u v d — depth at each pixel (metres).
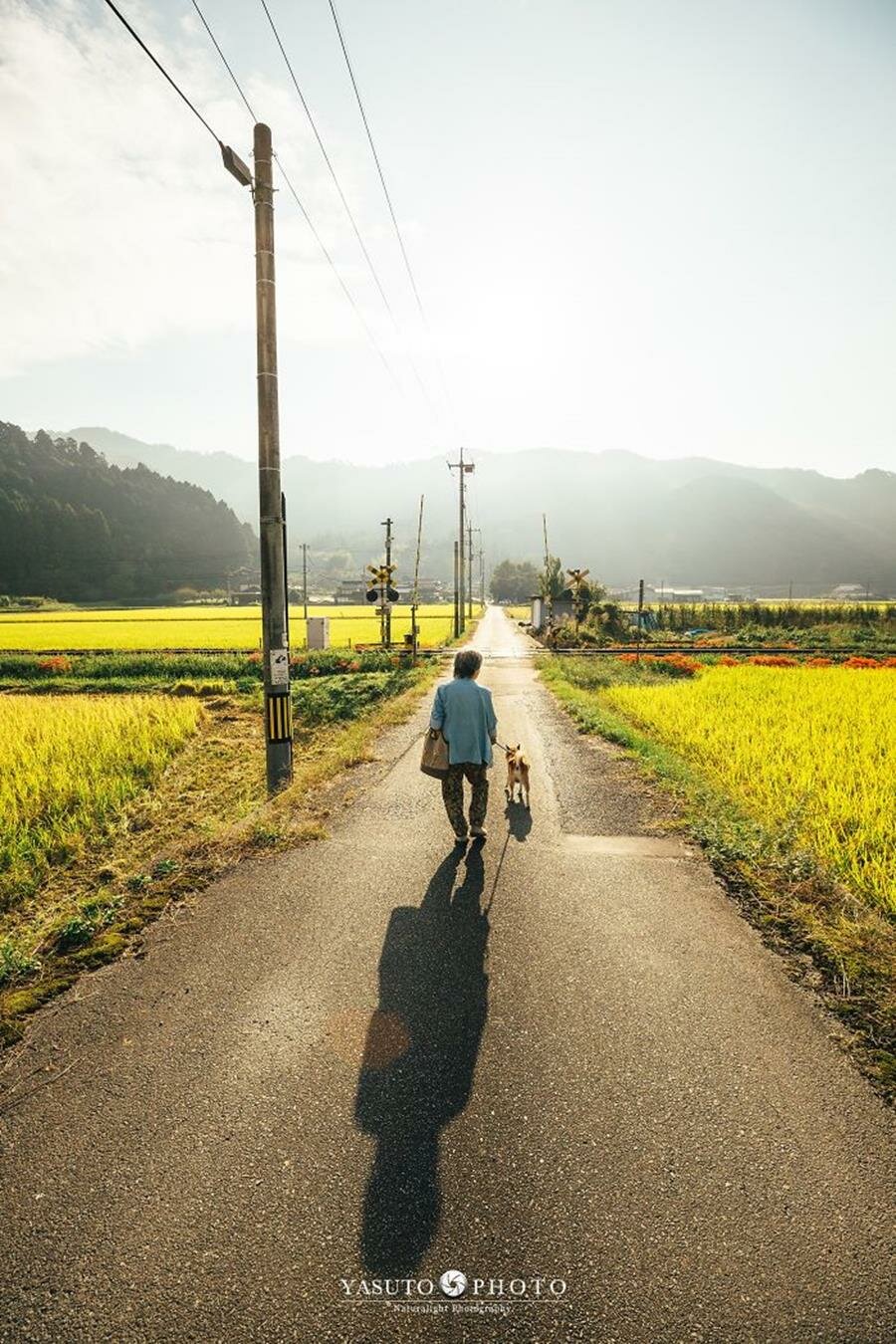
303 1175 2.47
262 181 7.43
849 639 43.16
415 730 11.70
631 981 3.76
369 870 5.43
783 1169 2.47
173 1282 2.08
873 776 7.51
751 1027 3.32
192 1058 3.13
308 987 3.74
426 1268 2.11
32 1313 1.99
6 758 9.59
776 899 4.71
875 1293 2.02
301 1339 1.92
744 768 8.25
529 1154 2.54
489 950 4.13
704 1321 1.94
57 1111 2.80
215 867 5.51
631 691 15.91
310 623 28.17
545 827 6.46
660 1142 2.60
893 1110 2.78
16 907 5.31
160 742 11.31
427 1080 2.96
